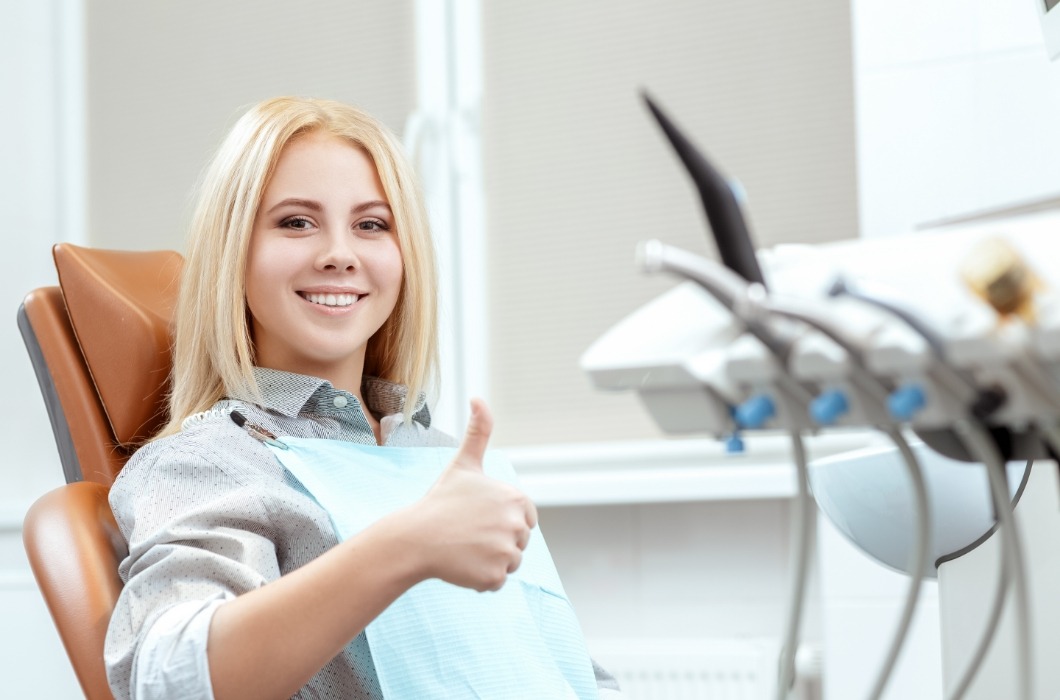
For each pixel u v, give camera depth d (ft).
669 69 7.37
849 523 3.64
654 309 2.14
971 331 1.72
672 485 6.77
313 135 4.26
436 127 7.73
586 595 7.23
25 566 7.97
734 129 7.22
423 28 7.83
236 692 2.89
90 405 4.17
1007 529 1.88
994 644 3.83
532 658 3.86
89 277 4.17
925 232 2.02
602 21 7.52
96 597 3.43
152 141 8.32
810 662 6.37
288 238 4.15
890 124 6.25
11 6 8.52
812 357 1.82
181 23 8.34
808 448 6.75
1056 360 1.73
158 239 8.25
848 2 7.07
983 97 6.08
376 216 4.36
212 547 3.43
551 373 7.48
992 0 6.09
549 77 7.61
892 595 6.13
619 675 6.70
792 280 2.01
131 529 3.60
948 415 1.85
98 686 3.31
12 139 8.45
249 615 2.90
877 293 1.84
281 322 4.14
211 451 3.75
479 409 2.85
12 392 8.38
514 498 2.78
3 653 7.89
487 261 7.66
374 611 2.82
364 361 4.73
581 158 7.52
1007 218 2.17
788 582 6.88
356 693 3.71
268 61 8.15
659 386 2.04
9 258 8.41
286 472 3.87
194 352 4.14
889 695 6.09
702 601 7.02
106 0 8.50
